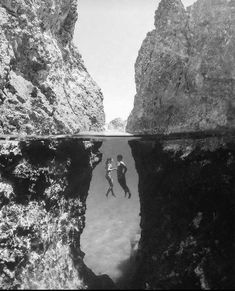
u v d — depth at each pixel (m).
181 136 12.75
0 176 10.66
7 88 11.28
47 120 11.72
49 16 12.86
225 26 12.40
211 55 12.46
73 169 12.81
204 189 11.58
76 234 12.87
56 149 11.96
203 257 9.82
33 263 10.47
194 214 11.26
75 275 10.59
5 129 10.91
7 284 9.81
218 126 12.02
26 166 11.09
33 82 12.10
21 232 10.68
